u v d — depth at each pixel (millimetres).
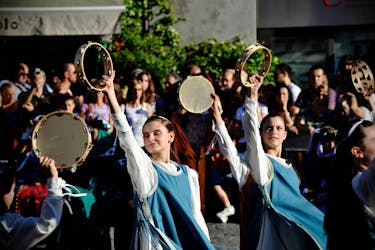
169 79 10102
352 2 14734
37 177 7402
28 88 11227
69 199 6188
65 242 6527
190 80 6371
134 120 9281
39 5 11242
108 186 6848
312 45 15000
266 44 15031
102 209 6773
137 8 13141
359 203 4211
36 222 4781
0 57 13477
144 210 5305
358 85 7945
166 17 13320
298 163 8711
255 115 5512
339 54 14953
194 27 13414
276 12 14828
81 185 6703
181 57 13102
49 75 13328
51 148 5500
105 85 5109
